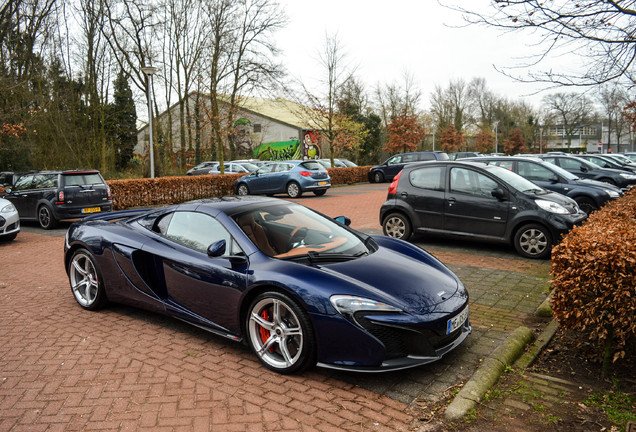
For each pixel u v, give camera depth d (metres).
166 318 4.54
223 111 23.45
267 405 2.88
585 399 2.92
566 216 6.65
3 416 2.77
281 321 3.34
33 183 11.81
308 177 17.95
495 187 7.22
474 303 4.92
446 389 3.07
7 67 17.88
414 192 7.94
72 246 4.85
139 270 4.27
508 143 68.00
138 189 15.63
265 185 18.64
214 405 2.88
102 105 23.50
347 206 14.45
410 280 3.47
